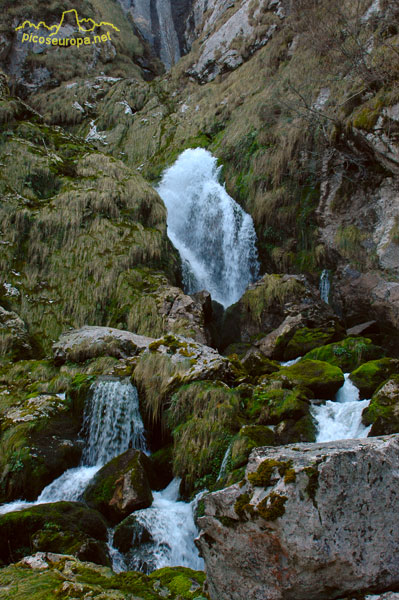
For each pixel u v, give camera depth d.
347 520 2.39
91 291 9.87
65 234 10.47
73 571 2.98
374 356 8.09
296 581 2.36
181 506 5.34
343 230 11.27
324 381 6.89
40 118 13.63
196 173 15.51
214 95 18.67
